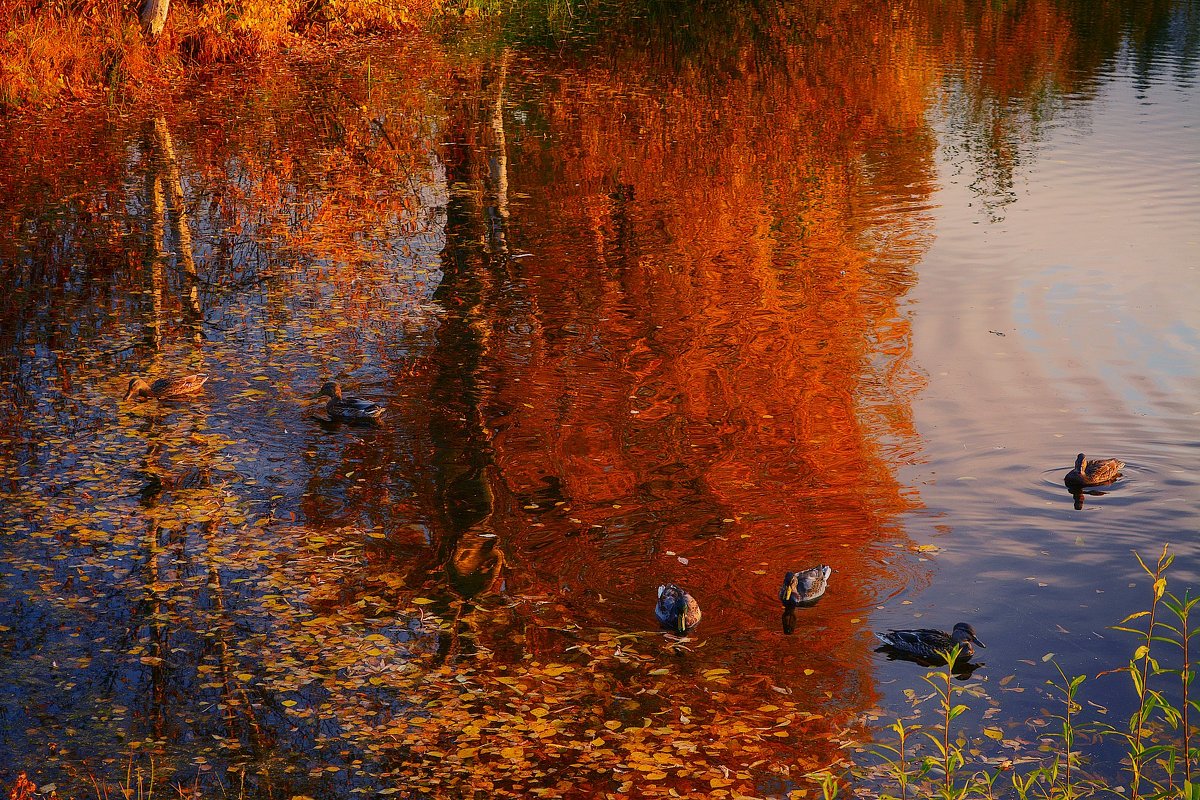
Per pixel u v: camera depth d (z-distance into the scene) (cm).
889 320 1528
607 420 1241
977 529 1025
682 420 1241
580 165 2292
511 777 734
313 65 3144
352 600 923
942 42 3778
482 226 1914
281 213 1948
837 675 837
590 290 1638
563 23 3984
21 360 1359
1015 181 2223
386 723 786
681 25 4006
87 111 2559
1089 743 761
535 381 1334
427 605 917
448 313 1541
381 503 1069
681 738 771
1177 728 773
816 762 747
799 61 3412
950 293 1631
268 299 1575
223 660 848
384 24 3672
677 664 850
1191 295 1599
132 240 1788
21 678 823
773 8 4397
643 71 3212
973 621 895
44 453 1144
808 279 1692
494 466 1138
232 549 989
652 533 1021
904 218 1995
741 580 954
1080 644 865
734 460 1152
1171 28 4062
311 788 723
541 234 1884
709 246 1839
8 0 2648
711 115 2723
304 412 1247
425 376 1341
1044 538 1010
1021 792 657
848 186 2194
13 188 2020
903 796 686
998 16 4281
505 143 2433
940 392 1304
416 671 840
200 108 2634
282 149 2325
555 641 876
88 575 947
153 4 2895
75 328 1459
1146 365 1364
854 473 1126
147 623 889
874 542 1005
